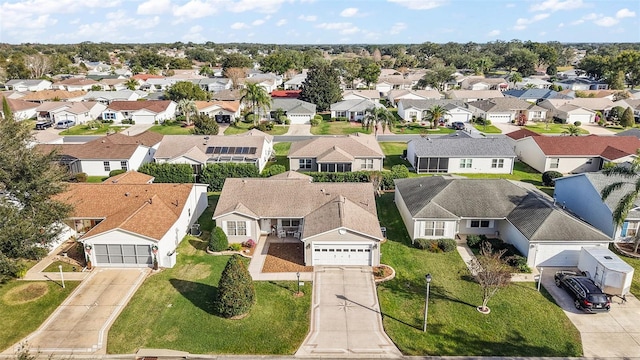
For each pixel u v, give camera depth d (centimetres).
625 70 13475
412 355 2312
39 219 2912
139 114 8875
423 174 5491
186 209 3744
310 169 5444
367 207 3641
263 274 3105
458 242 3606
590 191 3712
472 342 2405
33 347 2367
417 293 2875
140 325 2541
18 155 2934
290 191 3794
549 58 19512
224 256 3378
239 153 5356
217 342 2405
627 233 3475
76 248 3475
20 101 9506
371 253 3194
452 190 3756
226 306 2564
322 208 3575
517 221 3397
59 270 3147
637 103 9275
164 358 2291
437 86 13088
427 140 5747
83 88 12756
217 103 9219
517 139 6300
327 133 7950
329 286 2956
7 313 2653
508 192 3766
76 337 2441
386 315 2642
